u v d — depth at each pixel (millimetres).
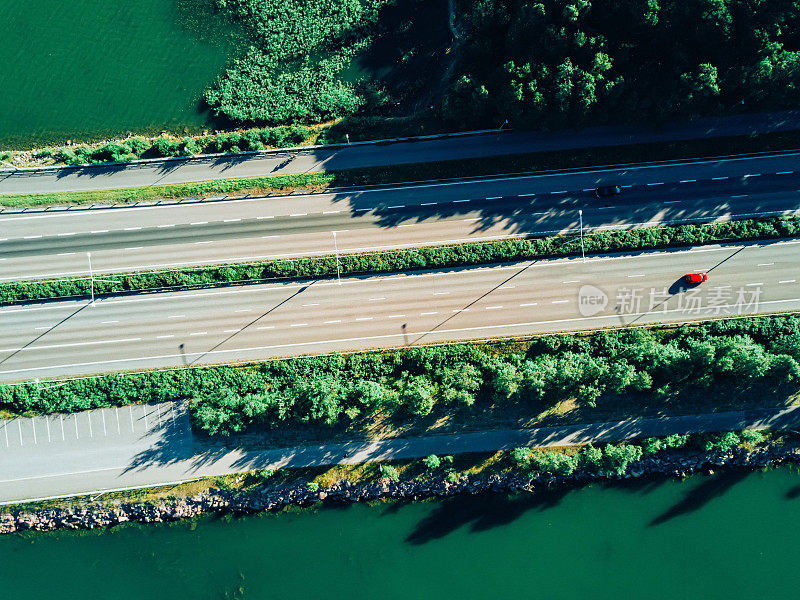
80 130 88625
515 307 88250
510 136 88125
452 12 90250
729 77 80500
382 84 89812
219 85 89188
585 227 88250
